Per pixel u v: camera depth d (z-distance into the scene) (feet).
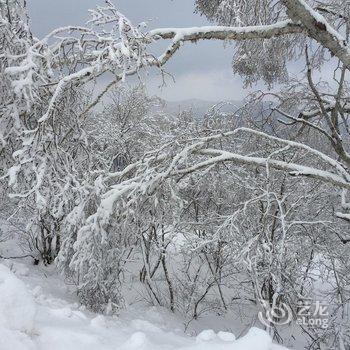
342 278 31.32
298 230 35.86
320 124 31.63
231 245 31.96
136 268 49.11
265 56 27.89
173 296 41.88
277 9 24.18
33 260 42.29
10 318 11.11
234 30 21.77
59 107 23.61
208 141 26.73
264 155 33.17
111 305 24.79
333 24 25.25
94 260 24.49
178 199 26.73
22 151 21.88
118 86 22.58
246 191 36.47
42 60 22.79
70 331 13.00
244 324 41.27
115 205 25.35
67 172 24.56
